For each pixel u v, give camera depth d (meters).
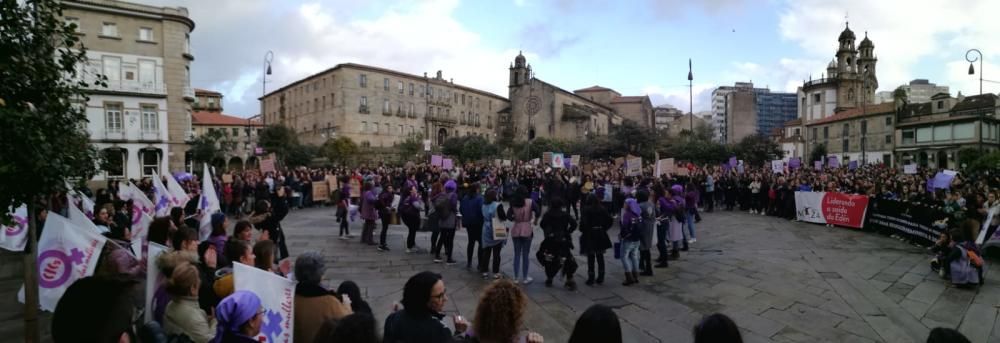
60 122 4.37
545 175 20.89
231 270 4.14
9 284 7.99
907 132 56.59
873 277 8.83
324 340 2.73
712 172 23.58
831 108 74.62
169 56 40.66
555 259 7.98
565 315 6.80
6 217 3.92
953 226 10.62
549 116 74.88
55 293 4.82
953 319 6.62
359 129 72.62
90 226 5.96
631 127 53.19
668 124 106.44
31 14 4.10
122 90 38.38
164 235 5.82
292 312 3.57
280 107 87.19
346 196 12.98
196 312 3.57
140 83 39.25
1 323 6.07
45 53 4.18
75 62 4.51
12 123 3.58
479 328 2.87
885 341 5.89
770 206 18.06
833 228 14.84
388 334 3.17
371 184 12.12
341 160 57.72
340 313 3.66
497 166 34.72
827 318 6.68
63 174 4.28
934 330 2.70
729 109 96.75
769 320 6.61
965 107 52.19
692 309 7.07
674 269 9.50
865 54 74.38
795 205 16.59
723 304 7.29
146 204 8.46
